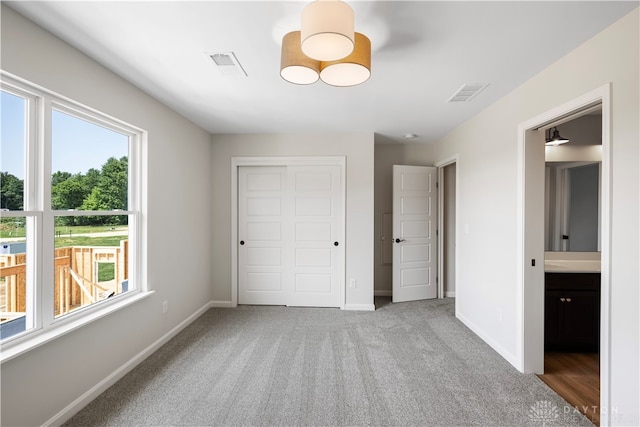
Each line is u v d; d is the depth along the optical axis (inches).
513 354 102.5
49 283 73.0
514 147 101.9
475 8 61.4
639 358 60.7
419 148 188.7
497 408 79.9
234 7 61.4
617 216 64.9
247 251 167.6
